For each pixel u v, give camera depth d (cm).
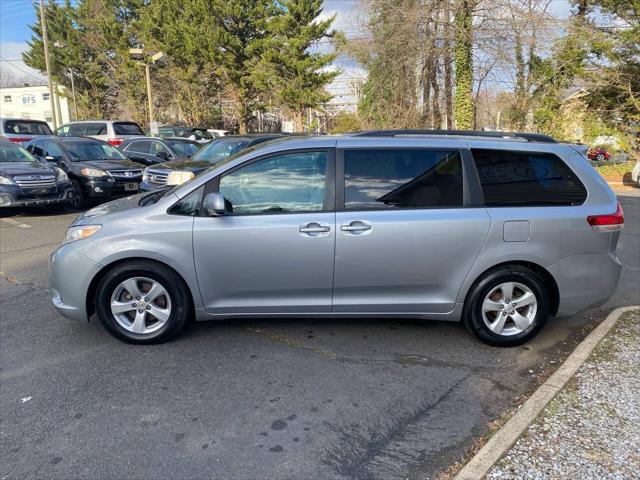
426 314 398
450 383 351
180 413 309
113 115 4456
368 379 354
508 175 393
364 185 384
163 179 935
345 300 392
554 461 256
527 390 343
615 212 397
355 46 2069
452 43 1817
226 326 439
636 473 246
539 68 2041
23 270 618
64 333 425
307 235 377
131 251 376
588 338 404
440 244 381
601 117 2125
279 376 356
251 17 3117
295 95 2955
